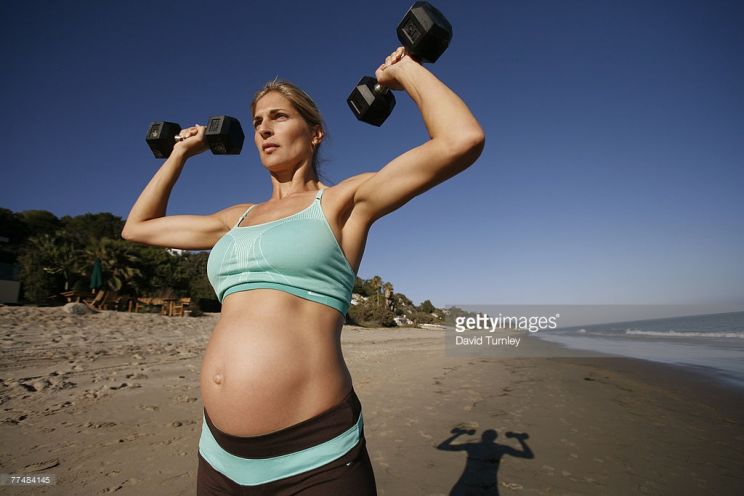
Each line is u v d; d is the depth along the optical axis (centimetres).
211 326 1661
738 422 568
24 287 2294
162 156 206
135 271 2311
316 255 122
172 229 178
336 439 114
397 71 131
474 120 113
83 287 2269
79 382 614
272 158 158
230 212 174
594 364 1227
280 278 122
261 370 115
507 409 611
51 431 416
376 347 1747
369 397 679
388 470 371
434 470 373
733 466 400
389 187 119
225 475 116
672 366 1183
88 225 4584
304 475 109
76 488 307
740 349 1809
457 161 111
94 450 377
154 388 611
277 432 112
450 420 541
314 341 120
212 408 122
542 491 336
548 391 766
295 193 156
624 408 638
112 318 1485
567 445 450
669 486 353
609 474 375
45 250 2370
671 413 615
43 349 829
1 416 446
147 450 382
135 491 306
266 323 119
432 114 116
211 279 142
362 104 155
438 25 127
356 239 132
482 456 410
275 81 167
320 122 171
